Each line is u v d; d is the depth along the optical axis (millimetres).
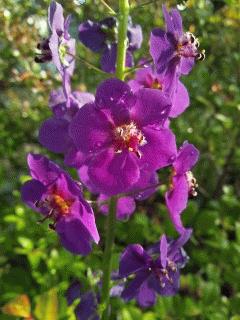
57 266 167
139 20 241
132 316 160
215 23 241
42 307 82
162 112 102
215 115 221
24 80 220
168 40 105
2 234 189
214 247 202
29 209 190
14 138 241
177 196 111
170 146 104
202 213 204
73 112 110
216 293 176
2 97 254
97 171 104
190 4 217
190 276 185
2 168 228
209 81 234
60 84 229
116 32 116
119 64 109
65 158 108
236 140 231
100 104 102
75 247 106
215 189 237
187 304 169
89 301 118
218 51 246
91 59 237
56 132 109
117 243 203
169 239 119
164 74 107
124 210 121
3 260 195
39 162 105
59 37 106
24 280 180
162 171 153
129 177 103
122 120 103
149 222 209
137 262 114
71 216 106
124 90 101
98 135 103
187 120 235
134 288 119
